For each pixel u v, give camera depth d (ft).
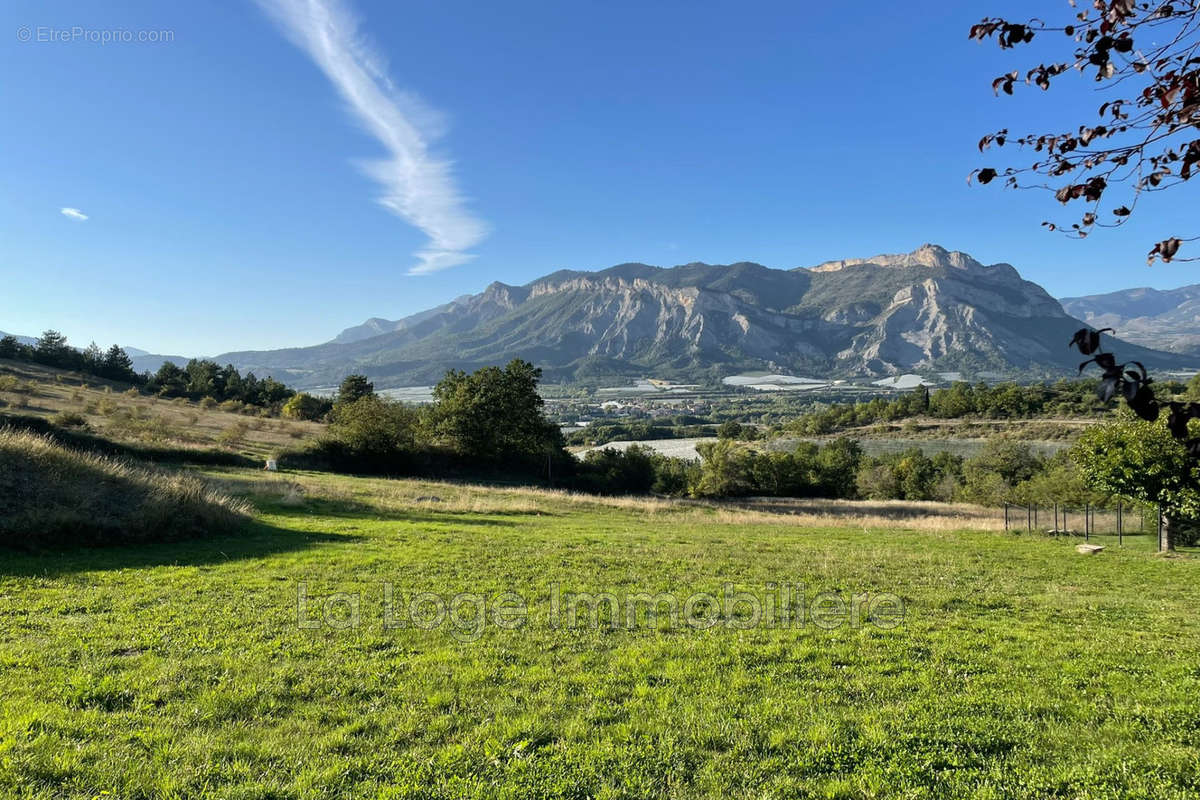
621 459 220.64
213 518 61.16
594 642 31.71
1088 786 17.89
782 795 17.78
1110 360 8.92
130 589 39.22
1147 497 69.97
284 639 30.76
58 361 319.68
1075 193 12.23
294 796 17.13
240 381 340.39
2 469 54.39
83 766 17.95
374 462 159.12
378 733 21.15
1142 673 27.99
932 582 50.34
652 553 61.41
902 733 21.27
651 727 21.83
